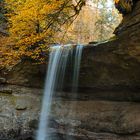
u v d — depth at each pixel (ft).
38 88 34.06
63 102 32.53
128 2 27.68
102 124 29.25
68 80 32.37
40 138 31.14
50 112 31.71
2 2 44.73
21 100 32.99
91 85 31.30
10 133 30.40
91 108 30.91
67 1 31.40
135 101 29.73
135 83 28.60
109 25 82.74
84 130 29.78
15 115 31.35
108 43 28.35
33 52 32.68
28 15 31.14
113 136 28.48
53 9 31.37
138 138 27.37
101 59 29.17
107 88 30.58
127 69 28.07
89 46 30.22
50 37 33.65
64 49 32.63
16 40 33.86
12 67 35.27
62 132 30.66
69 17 33.60
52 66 33.17
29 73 34.19
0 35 38.86
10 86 34.73
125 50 27.14
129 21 27.35
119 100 30.48
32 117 31.35
